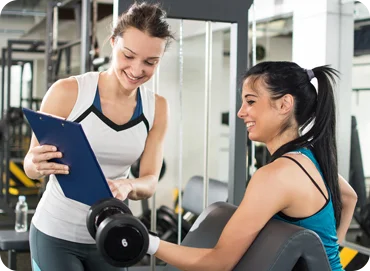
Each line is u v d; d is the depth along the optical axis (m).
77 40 5.37
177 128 6.02
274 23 4.90
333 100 1.77
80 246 1.96
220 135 6.32
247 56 2.60
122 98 1.97
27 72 9.28
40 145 1.73
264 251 1.59
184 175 6.19
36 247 2.01
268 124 1.74
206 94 2.74
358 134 4.16
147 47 1.79
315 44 4.14
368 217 4.12
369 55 4.11
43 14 7.69
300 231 1.56
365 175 4.19
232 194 2.64
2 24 8.26
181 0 2.45
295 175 1.65
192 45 5.64
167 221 4.98
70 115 1.93
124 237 1.47
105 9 6.32
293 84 1.71
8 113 7.73
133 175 4.91
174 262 1.66
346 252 4.12
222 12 2.54
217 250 1.66
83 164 1.59
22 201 4.45
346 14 4.06
